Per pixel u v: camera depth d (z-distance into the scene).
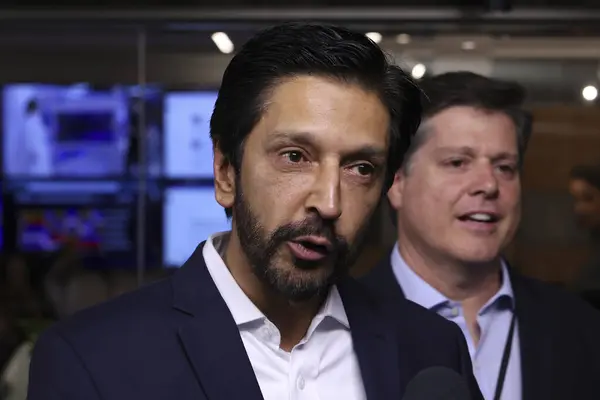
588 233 2.97
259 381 1.15
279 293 1.07
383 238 2.57
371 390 1.21
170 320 1.13
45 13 3.09
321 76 1.04
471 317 1.77
